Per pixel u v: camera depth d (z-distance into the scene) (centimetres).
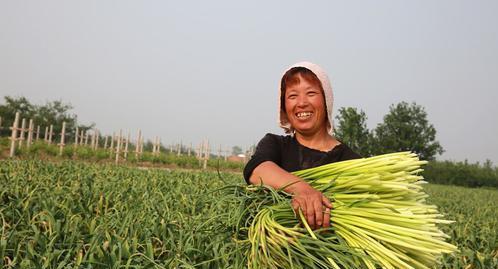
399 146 4528
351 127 3344
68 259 304
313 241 179
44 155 2155
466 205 1544
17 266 294
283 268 182
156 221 408
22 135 2025
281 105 239
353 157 232
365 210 193
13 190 534
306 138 236
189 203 567
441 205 1316
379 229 187
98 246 310
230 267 263
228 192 221
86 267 294
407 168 205
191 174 1327
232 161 3161
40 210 447
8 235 334
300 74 225
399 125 4528
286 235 183
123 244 313
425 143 4559
